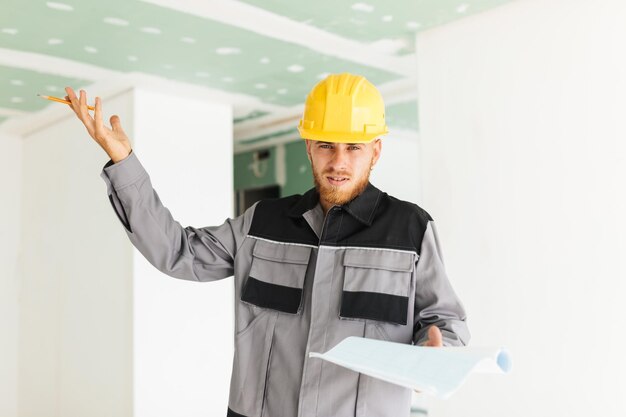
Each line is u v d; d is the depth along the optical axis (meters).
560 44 2.48
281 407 1.36
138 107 3.74
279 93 4.08
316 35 2.98
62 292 4.36
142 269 3.63
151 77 3.60
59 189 4.46
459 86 2.81
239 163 6.82
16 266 5.02
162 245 1.40
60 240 4.42
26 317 4.89
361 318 1.31
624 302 2.27
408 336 1.33
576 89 2.43
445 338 1.25
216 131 4.20
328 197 1.39
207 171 4.09
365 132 1.41
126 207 1.36
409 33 2.99
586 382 2.35
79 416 4.08
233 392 1.44
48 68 3.37
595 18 2.38
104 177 1.33
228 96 4.10
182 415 3.74
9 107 4.15
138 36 2.92
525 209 2.56
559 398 2.42
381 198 1.45
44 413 4.54
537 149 2.54
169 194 3.85
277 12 2.68
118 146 1.32
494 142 2.67
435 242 1.39
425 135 2.93
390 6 2.63
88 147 4.10
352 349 1.13
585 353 2.36
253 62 3.38
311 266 1.41
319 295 1.36
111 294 3.80
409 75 3.77
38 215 4.77
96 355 3.92
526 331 2.53
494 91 2.68
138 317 3.59
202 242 1.51
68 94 1.28
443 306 1.34
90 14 2.64
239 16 2.71
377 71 3.65
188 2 2.55
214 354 3.94
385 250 1.35
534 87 2.55
